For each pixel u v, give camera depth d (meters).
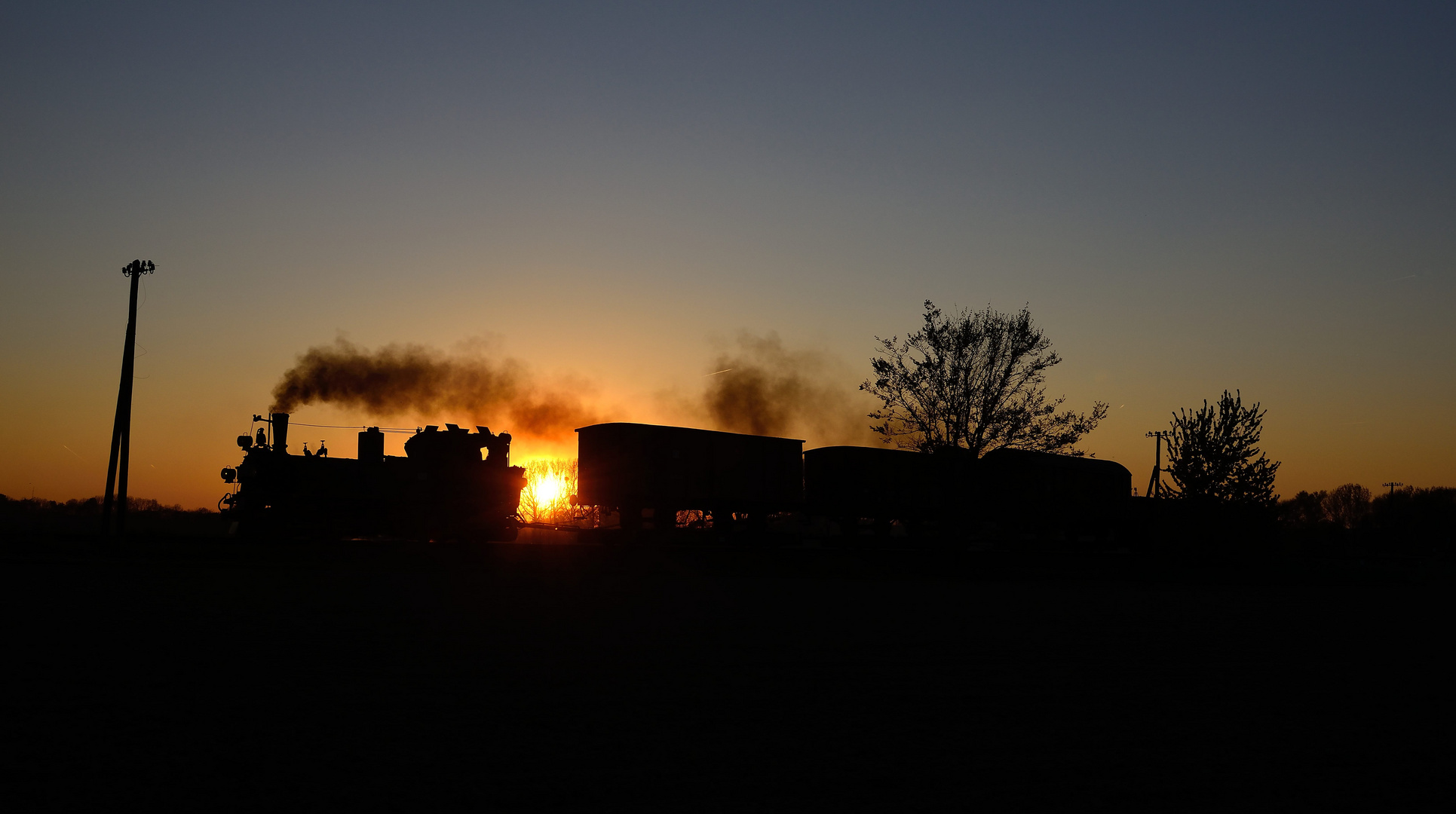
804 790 8.68
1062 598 27.42
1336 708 13.26
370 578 23.56
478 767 8.95
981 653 16.73
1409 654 18.83
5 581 19.98
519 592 22.45
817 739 10.46
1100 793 8.89
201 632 15.08
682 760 9.45
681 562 30.22
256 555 26.81
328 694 11.55
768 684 13.34
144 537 29.86
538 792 8.30
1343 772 9.98
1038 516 41.97
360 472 31.97
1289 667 16.62
